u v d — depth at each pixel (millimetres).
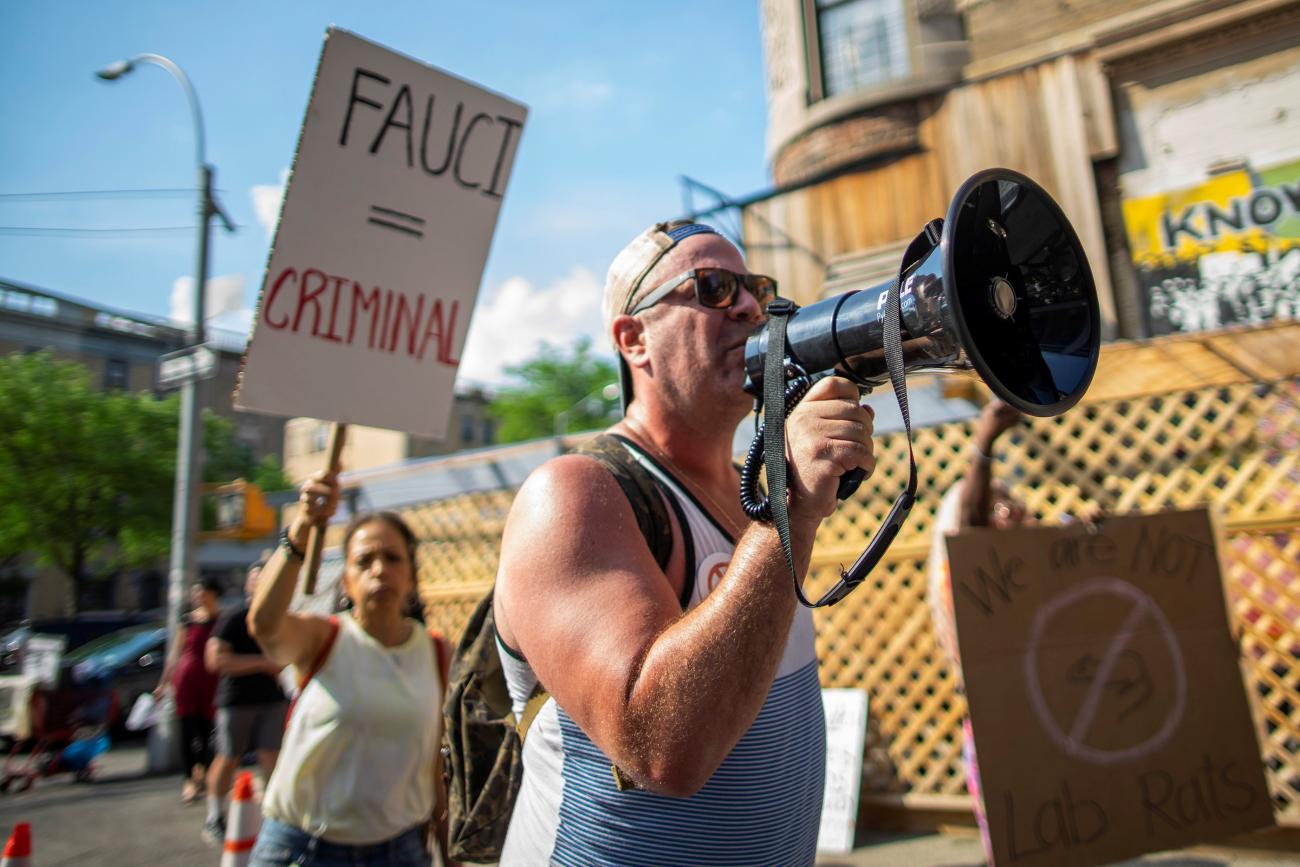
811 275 8047
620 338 1492
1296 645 3621
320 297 2150
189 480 8688
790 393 978
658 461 1301
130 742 10000
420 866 2291
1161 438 4391
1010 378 875
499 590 1248
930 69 7586
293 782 2199
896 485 4664
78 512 23328
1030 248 987
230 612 5148
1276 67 6219
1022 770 2412
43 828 5727
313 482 2154
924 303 868
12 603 28250
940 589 2787
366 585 2365
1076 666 2539
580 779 1157
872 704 4484
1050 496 4441
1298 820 3484
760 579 901
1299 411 3768
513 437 36156
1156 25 6594
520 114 2504
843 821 3996
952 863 3678
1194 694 2646
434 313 2332
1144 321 6543
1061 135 6953
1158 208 6590
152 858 4895
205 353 8445
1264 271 6121
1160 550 2719
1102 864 2398
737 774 1142
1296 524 3664
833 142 8031
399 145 2293
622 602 991
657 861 1102
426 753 2303
